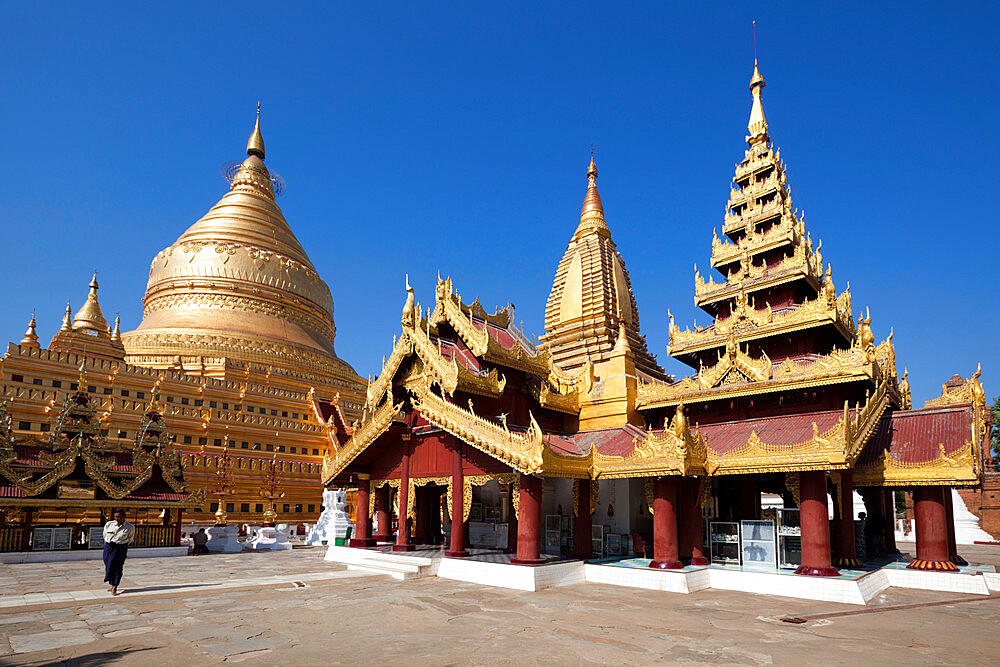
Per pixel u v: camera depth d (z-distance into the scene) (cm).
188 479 5728
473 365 3173
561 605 2128
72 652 1445
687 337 3656
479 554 3061
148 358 6844
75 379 5728
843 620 1919
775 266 3694
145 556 3738
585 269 4594
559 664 1387
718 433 3117
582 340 4431
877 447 2858
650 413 3522
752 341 3469
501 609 2047
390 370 3294
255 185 9306
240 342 7356
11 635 1612
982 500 6150
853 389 2903
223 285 7894
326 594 2327
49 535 3572
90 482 3750
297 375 7450
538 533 2645
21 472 3519
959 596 2405
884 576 2667
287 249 8900
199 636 1614
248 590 2400
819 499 2472
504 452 2650
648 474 2694
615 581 2638
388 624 1794
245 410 6662
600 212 4925
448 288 3350
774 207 3872
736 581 2514
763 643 1598
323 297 9050
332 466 3631
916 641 1647
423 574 2869
